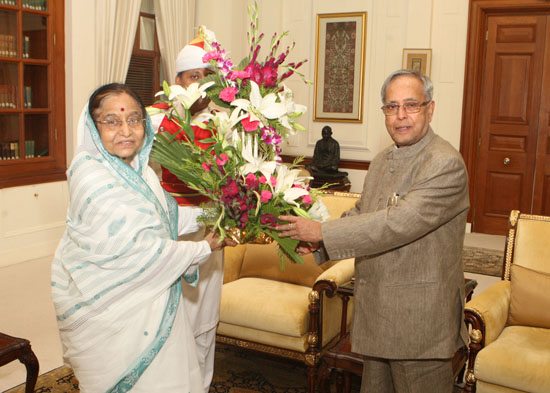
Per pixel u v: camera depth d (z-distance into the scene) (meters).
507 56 6.53
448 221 1.92
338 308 3.03
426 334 1.89
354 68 7.11
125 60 5.97
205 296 2.31
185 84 2.24
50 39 5.38
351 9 7.03
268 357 3.31
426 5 6.59
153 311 1.75
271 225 1.92
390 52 6.89
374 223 1.85
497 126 6.67
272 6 7.43
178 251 1.76
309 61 7.37
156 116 2.15
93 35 5.66
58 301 1.76
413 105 1.91
